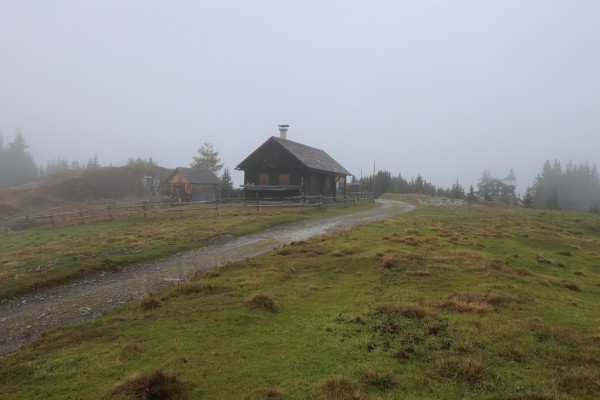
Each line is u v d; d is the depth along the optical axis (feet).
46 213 209.05
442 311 38.73
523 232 97.86
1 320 42.63
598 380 26.55
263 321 36.50
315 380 26.53
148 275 58.54
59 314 43.42
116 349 31.01
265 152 176.14
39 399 24.77
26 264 66.64
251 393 24.91
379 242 74.33
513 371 27.71
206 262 65.10
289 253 66.44
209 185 240.32
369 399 24.21
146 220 126.82
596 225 121.29
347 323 36.17
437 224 108.17
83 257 66.95
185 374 27.07
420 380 26.50
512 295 43.57
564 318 38.50
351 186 278.26
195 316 37.65
